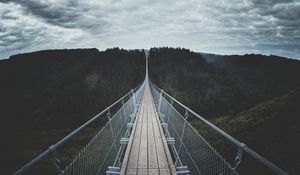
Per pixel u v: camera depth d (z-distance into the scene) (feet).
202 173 9.23
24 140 98.94
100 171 10.00
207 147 8.58
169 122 20.62
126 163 14.29
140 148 17.52
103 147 10.62
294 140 49.78
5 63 276.21
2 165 66.08
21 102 147.43
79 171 7.11
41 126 132.77
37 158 4.96
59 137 106.22
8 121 123.65
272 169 4.07
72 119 139.85
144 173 13.25
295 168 42.83
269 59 332.39
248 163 22.76
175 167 13.78
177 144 15.60
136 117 31.32
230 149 30.91
